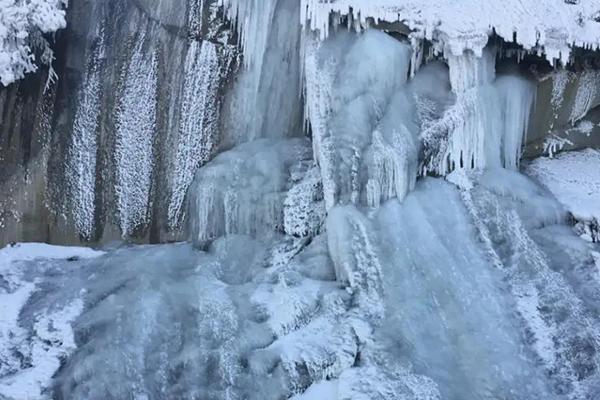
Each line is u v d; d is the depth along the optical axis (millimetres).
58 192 10227
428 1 9422
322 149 9172
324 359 7703
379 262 8414
